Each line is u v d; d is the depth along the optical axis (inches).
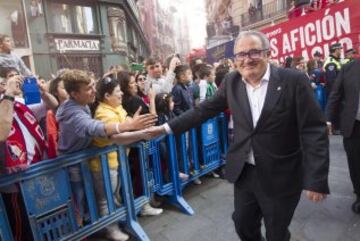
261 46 71.0
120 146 109.2
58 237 94.5
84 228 100.9
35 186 88.7
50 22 611.8
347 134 119.6
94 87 112.6
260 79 73.9
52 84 129.3
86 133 91.4
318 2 381.7
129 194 113.8
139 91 161.3
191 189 157.9
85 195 102.2
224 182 163.0
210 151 159.8
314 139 70.7
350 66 120.3
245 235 85.7
